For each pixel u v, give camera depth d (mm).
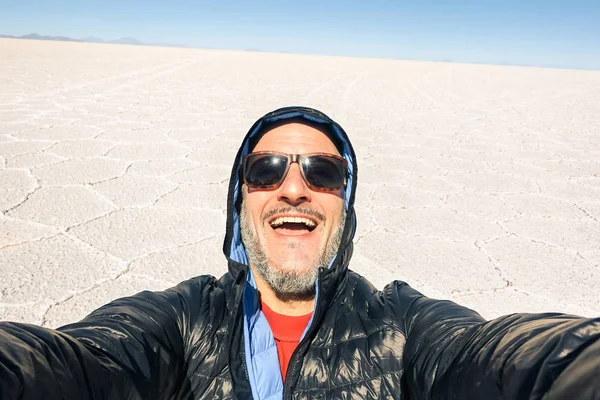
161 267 993
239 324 436
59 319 777
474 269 1062
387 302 473
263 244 487
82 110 2807
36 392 253
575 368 227
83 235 1116
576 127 3053
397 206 1467
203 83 4480
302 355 422
